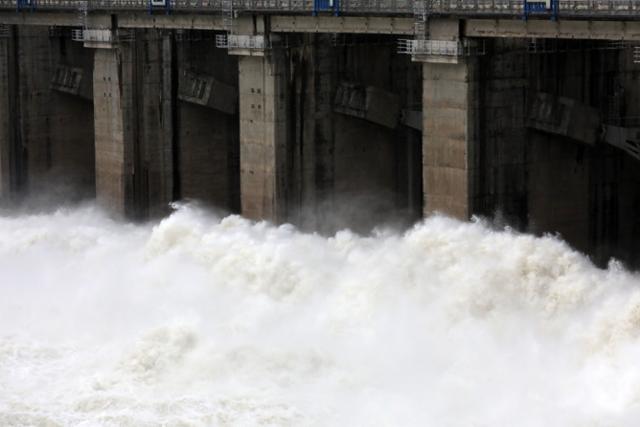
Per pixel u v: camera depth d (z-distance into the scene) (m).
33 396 88.00
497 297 92.62
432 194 106.06
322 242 110.00
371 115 121.50
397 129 126.81
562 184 110.31
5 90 151.50
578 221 112.44
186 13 125.12
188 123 138.00
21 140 153.12
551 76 108.31
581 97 111.06
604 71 112.44
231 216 120.00
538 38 101.56
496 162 104.88
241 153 123.25
